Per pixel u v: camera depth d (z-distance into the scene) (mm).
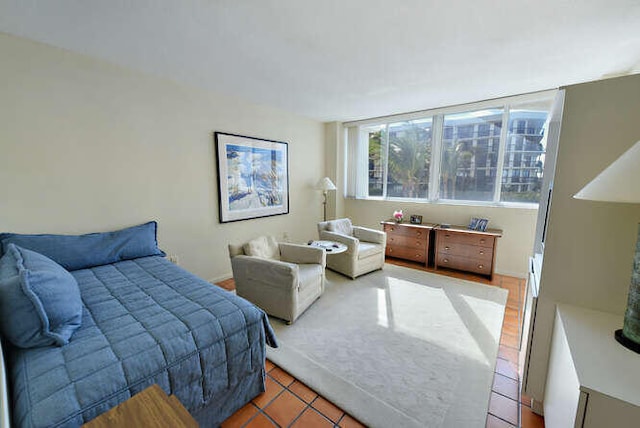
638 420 798
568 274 1333
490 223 3598
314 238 4738
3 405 735
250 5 1511
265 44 1966
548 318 1394
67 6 1529
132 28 1767
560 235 1329
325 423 1411
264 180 3758
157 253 2518
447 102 3488
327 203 4852
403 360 1875
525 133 3324
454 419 1425
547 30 1755
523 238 3391
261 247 2719
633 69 2365
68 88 2129
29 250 1718
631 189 877
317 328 2271
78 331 1250
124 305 1507
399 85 2834
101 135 2322
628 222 1207
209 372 1295
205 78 2682
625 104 1170
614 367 922
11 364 1047
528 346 1449
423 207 4125
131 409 781
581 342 1057
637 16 1582
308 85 2859
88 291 1677
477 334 2182
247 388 1521
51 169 2100
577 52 2068
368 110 3916
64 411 874
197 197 3041
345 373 1753
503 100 3264
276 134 3873
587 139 1244
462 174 3801
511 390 1630
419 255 3850
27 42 1931
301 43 1954
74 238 2121
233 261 2576
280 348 2010
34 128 2004
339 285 3158
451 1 1468
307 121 4387
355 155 4723
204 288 1755
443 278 3387
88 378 989
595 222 1259
